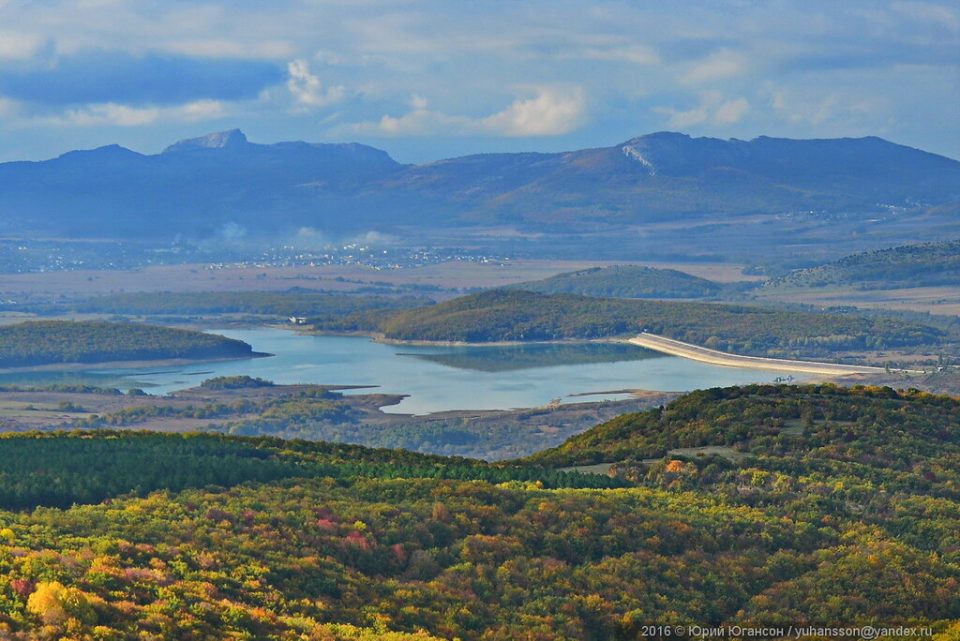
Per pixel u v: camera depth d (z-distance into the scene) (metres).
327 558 186.12
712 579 196.38
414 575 189.12
